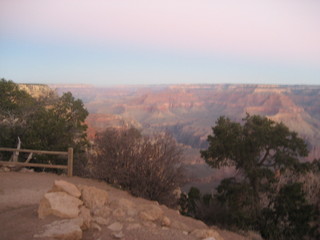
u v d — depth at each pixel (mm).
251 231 12250
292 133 16094
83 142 20734
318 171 17906
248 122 16906
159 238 5691
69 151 12531
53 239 4953
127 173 11516
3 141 17422
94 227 5867
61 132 18094
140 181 11383
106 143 12039
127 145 11789
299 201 14328
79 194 6855
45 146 16922
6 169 13016
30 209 6762
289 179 16812
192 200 14656
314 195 15805
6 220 5922
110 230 5859
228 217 13820
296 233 13555
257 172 15047
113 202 7289
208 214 13891
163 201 11438
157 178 11336
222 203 15062
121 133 12250
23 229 5301
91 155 12812
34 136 17172
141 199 10758
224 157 16953
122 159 11656
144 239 5586
